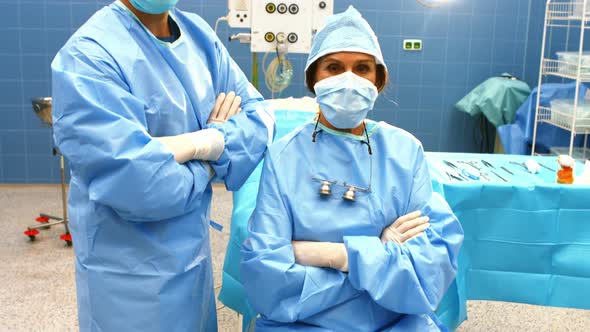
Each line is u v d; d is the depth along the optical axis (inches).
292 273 56.7
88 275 57.5
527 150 170.4
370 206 60.9
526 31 191.3
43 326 106.8
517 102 178.2
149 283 57.1
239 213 80.2
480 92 183.9
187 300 59.6
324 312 59.4
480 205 89.4
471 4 188.4
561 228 89.4
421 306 57.6
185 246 58.4
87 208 55.7
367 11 187.3
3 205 170.1
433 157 107.8
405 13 187.9
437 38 190.2
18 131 183.8
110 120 50.7
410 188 62.4
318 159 62.3
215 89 63.2
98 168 51.0
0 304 114.1
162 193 52.0
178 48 58.9
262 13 113.8
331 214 60.4
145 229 56.2
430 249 58.7
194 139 55.7
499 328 108.3
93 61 52.6
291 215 60.5
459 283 88.7
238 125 60.9
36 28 178.4
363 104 59.0
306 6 114.0
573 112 141.4
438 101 194.7
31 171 186.5
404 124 195.9
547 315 113.0
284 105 108.3
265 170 61.9
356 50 59.0
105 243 56.4
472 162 105.1
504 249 90.5
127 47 55.2
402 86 193.2
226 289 79.6
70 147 51.4
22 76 180.7
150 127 55.9
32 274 127.2
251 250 58.4
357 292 59.4
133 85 54.7
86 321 59.2
